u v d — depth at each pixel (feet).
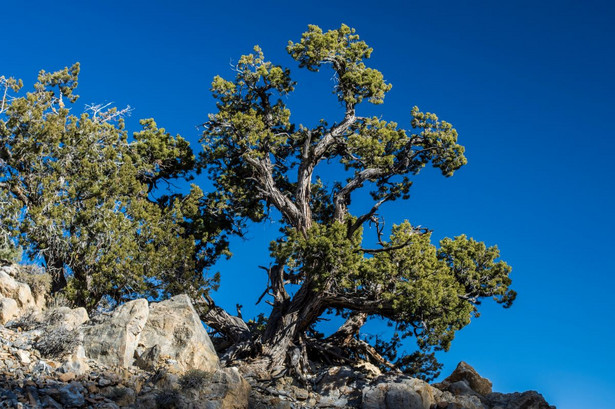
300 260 102.68
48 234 102.32
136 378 71.20
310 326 123.95
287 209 120.98
